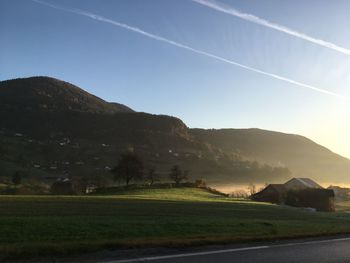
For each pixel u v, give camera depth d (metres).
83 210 32.44
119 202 43.38
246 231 19.88
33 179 172.38
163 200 52.88
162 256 12.65
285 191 101.81
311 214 44.53
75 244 13.17
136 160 117.06
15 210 30.33
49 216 25.14
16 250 11.93
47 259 11.59
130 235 16.78
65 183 94.44
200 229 19.48
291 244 16.52
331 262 13.47
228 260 12.80
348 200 139.00
